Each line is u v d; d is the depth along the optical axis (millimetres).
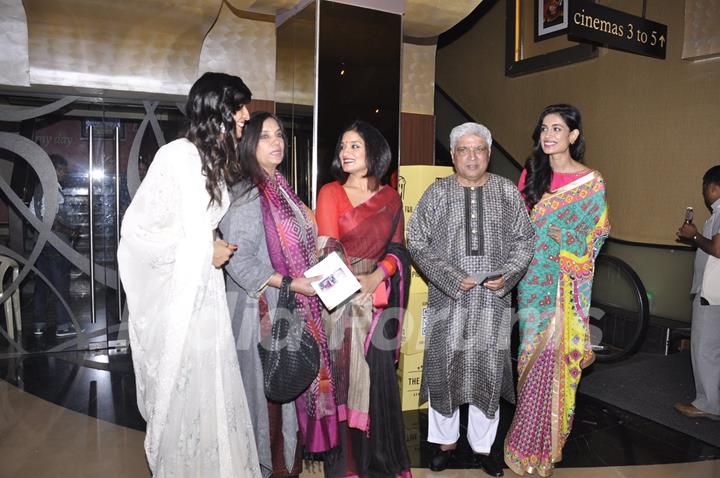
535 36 5109
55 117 3877
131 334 1855
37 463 2404
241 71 3844
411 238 2471
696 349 3082
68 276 4234
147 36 3447
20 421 2861
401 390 3078
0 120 3709
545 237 2404
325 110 2314
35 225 3926
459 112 6504
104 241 4078
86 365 3779
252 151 1900
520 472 2406
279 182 1998
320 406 2016
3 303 4055
